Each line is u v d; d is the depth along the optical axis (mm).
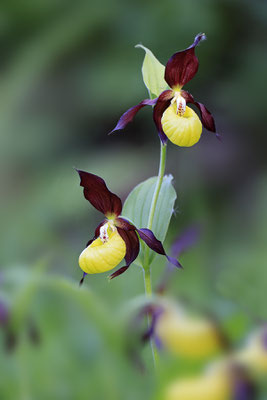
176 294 1457
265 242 5230
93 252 2691
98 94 9172
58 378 1976
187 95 2824
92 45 9555
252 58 9852
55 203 7250
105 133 9914
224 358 1247
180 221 6633
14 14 9508
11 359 2076
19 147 9039
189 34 9188
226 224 6953
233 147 9742
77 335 2217
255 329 1271
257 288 3199
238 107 9836
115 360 1667
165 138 2824
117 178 8352
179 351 1277
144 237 2576
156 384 1289
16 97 9297
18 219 7008
